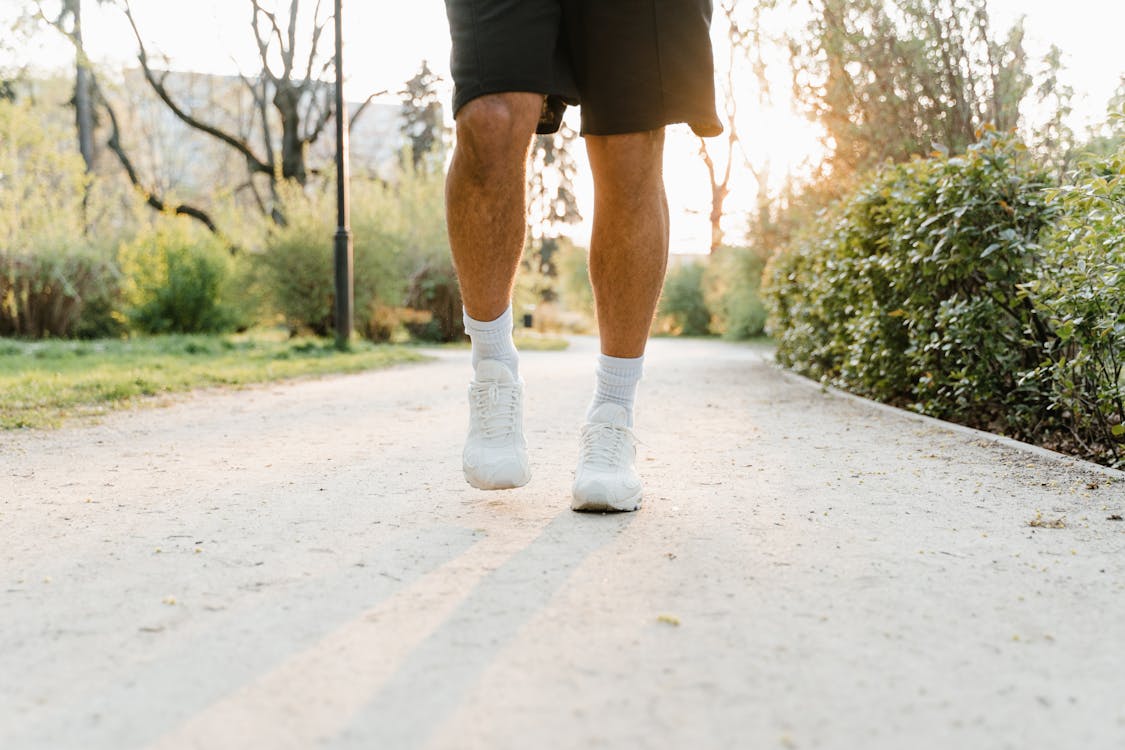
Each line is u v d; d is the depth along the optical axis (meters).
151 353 9.25
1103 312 2.70
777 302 7.59
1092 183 2.63
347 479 2.46
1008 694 1.06
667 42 1.82
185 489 2.34
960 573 1.54
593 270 1.98
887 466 2.66
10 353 9.09
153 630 1.27
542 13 1.76
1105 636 1.25
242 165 30.86
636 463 2.72
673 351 13.59
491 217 1.85
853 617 1.32
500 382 1.99
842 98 6.40
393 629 1.27
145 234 14.32
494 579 1.49
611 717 0.99
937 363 3.96
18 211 14.07
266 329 17.19
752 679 1.10
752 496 2.20
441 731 0.96
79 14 16.78
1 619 1.32
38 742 0.95
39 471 2.65
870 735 0.96
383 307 15.26
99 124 22.39
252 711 1.01
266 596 1.42
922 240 3.90
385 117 35.41
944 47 5.54
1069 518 1.97
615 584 1.46
